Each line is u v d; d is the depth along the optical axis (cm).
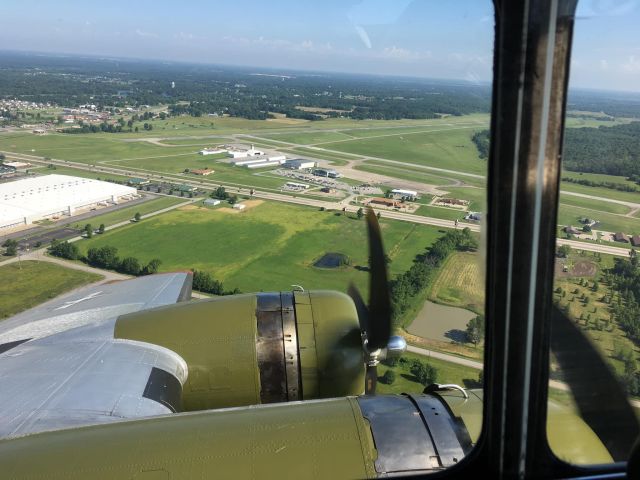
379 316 577
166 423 374
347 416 376
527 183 284
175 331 671
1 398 552
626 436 312
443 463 340
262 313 677
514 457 311
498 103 278
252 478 332
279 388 650
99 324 711
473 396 386
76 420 510
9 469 338
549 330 304
